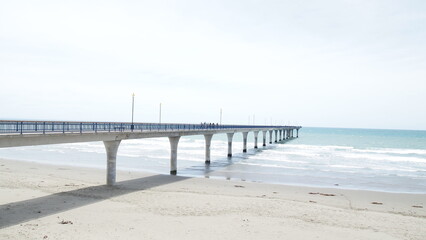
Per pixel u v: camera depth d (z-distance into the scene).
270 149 75.56
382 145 95.88
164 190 27.80
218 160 53.34
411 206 24.94
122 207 21.38
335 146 85.88
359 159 56.66
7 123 19.45
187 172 40.06
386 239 16.78
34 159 51.59
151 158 54.25
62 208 20.58
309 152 68.31
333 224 19.14
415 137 147.88
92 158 53.94
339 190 30.44
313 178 37.28
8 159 50.41
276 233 17.09
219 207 22.02
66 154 60.38
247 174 39.03
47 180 30.25
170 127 38.72
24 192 24.62
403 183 35.03
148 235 16.06
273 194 27.80
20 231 15.88
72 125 24.25
